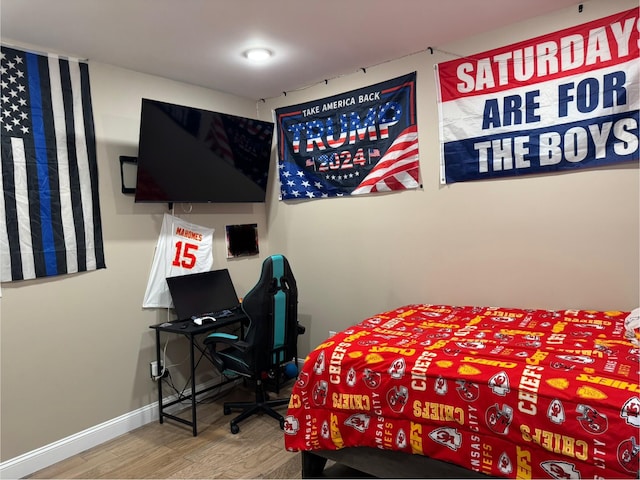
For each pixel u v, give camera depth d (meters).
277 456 2.62
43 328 2.68
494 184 2.89
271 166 4.07
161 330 3.08
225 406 3.21
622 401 1.47
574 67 2.54
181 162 3.18
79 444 2.80
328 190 3.68
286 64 3.18
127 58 2.94
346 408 2.10
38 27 2.44
